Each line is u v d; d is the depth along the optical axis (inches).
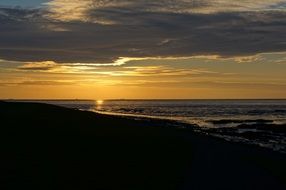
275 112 6456.7
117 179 923.4
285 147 1946.4
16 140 1473.9
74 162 1135.0
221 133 2684.5
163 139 1772.9
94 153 1298.0
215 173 1003.3
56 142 1480.1
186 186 847.1
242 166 1123.3
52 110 2620.6
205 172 1015.6
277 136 2504.9
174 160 1205.1
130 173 995.9
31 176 944.3
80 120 2268.7
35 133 1637.6
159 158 1238.9
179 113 6210.6
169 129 2416.3
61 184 869.2
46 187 841.5
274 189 835.4
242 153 1450.5
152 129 2265.0
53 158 1185.4
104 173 993.5
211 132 2763.3
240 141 2155.5
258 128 3129.9
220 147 1600.6
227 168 1083.9
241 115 5595.5
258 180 924.0
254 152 1525.6
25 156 1198.9
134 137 1763.0
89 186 853.2
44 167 1053.8
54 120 2105.1
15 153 1240.2
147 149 1430.9
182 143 1660.9
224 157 1298.0
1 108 2449.6
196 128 3073.3
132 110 7372.1
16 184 864.9
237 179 930.1
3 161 1118.4
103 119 2536.9
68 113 2561.5
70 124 2012.8
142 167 1080.8
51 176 948.6
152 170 1039.0
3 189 820.6
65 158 1191.6
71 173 986.1
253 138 2388.0
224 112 6560.0
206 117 5083.7
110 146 1457.9
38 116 2193.7
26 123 1870.1
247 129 3063.5
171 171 1025.5
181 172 1012.5
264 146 1948.8
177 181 899.4
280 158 1391.5
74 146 1413.6
